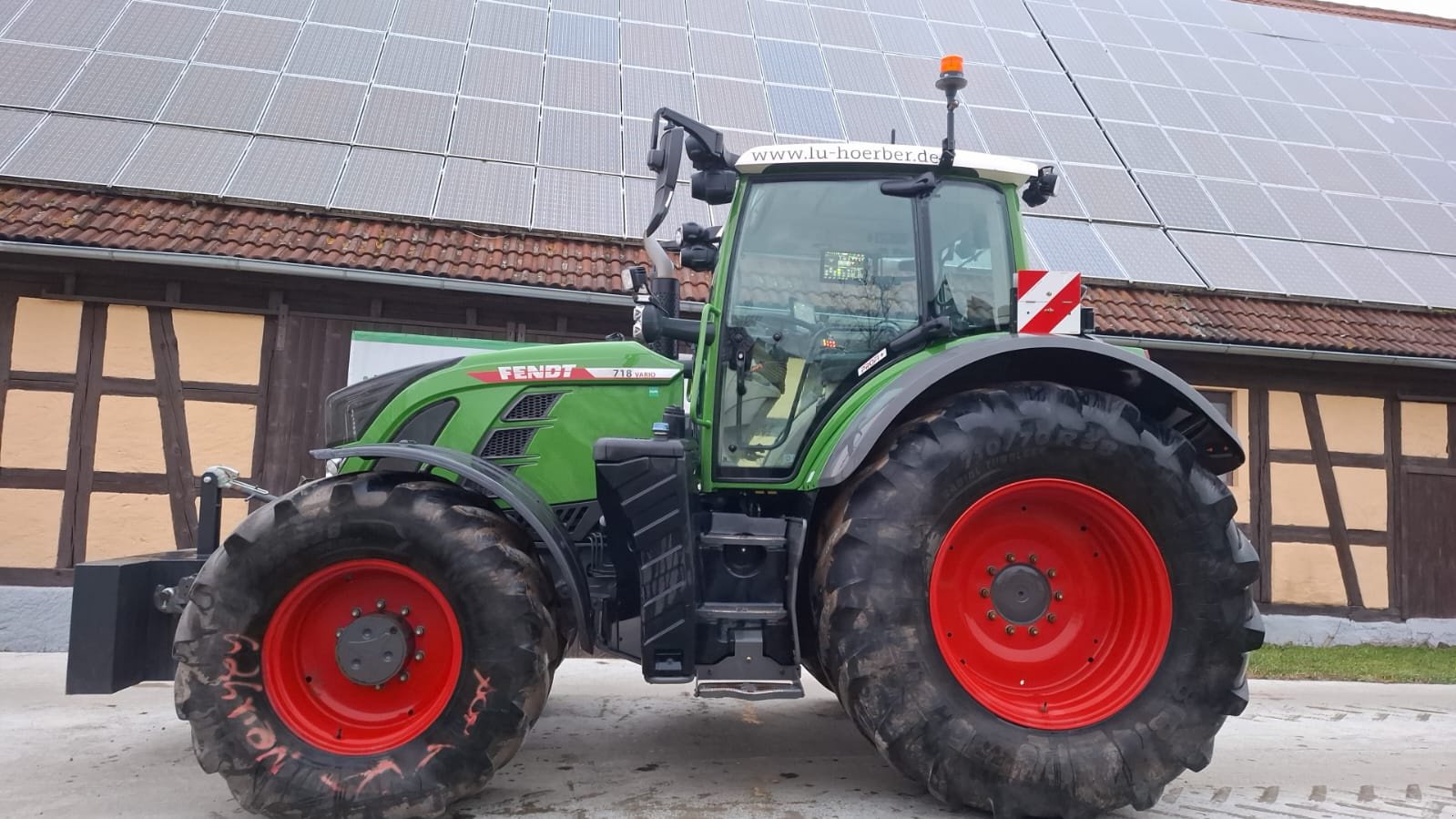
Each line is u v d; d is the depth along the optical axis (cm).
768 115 823
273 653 263
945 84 325
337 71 784
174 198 646
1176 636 275
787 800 291
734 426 322
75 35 753
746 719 416
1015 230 338
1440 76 1130
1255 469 770
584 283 648
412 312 663
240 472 635
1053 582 291
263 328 646
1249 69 1080
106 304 629
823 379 325
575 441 318
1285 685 571
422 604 273
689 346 441
